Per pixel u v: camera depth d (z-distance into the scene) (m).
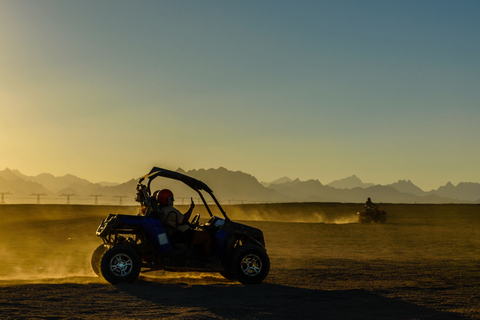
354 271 13.16
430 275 12.45
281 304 8.52
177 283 10.55
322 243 23.31
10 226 30.83
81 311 7.59
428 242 23.86
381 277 12.07
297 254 18.36
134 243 10.83
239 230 11.10
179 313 7.57
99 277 11.28
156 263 10.62
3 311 7.41
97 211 47.25
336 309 8.23
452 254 18.39
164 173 11.02
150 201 10.89
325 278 11.85
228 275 11.76
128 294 9.04
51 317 7.15
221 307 8.09
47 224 32.38
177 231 10.85
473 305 8.75
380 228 33.53
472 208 59.38
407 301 9.05
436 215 48.94
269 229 31.78
